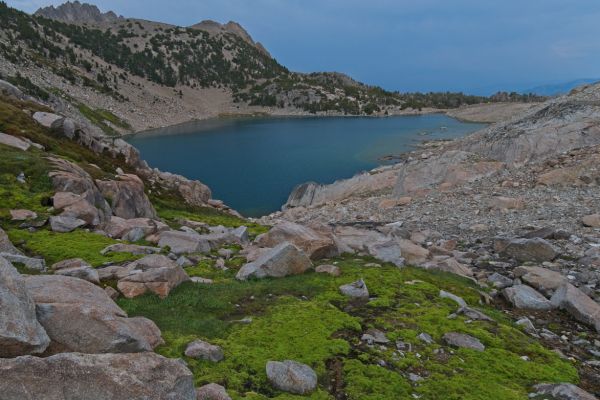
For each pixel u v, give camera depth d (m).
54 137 38.72
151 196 40.25
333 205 55.28
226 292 15.36
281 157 111.38
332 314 13.62
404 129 175.75
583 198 34.72
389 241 23.17
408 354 11.76
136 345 8.74
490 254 25.22
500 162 52.28
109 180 31.31
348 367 10.65
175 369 7.30
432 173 54.62
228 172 94.19
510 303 18.05
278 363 9.91
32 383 6.28
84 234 20.72
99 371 6.70
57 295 9.80
